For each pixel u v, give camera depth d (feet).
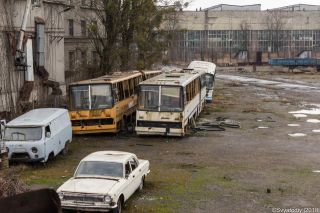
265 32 379.76
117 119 94.38
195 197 54.65
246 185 59.88
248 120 115.44
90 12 168.45
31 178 62.90
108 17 147.74
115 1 144.66
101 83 92.38
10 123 70.28
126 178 50.44
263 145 85.92
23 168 66.85
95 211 46.29
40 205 28.60
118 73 115.14
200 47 378.32
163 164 71.67
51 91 119.55
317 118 118.52
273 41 378.94
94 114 92.27
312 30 377.50
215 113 127.65
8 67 102.01
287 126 106.63
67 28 157.58
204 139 91.40
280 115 123.95
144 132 91.56
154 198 53.88
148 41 154.40
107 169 50.55
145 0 145.59
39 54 113.60
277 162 72.74
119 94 96.68
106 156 53.31
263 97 169.48
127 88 103.81
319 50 378.12
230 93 184.44
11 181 50.19
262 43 381.60
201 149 82.43
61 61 130.11
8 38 101.81
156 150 81.82
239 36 379.76
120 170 50.55
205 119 116.37
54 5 124.77
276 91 190.49
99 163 51.29
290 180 62.18
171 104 90.63
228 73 304.71
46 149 69.46
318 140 90.43
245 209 50.57
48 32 122.31
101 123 92.58
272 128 104.12
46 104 115.65
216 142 88.53
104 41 155.63
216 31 378.73
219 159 74.95
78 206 45.78
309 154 78.48
